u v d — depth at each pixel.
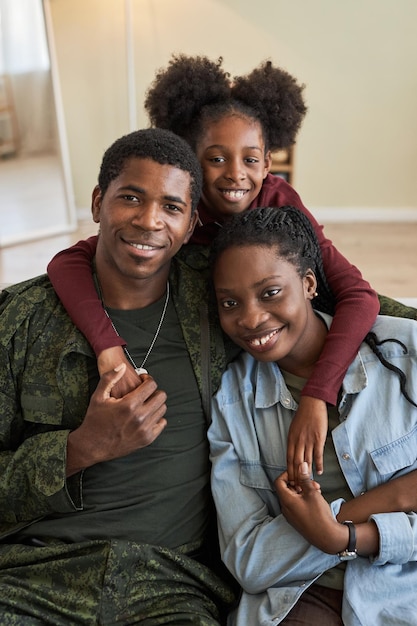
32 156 3.47
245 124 1.30
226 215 1.33
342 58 3.55
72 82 3.63
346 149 3.75
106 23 3.51
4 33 3.27
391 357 1.04
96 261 1.10
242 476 1.02
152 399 0.95
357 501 0.96
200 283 1.15
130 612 0.93
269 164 1.46
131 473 1.02
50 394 1.02
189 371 1.08
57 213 3.60
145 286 1.07
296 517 0.92
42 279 1.12
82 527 0.99
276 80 1.39
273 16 3.48
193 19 3.50
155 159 0.99
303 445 0.96
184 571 1.00
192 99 1.35
